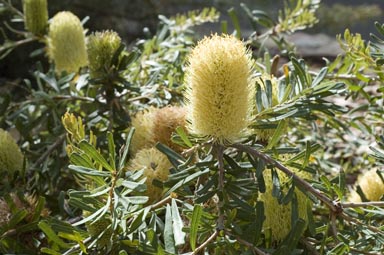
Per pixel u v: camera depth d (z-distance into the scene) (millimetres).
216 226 700
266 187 758
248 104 703
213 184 724
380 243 718
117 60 1058
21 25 2340
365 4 2611
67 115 822
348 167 1303
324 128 1198
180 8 2770
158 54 1325
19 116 1262
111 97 1085
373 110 1091
